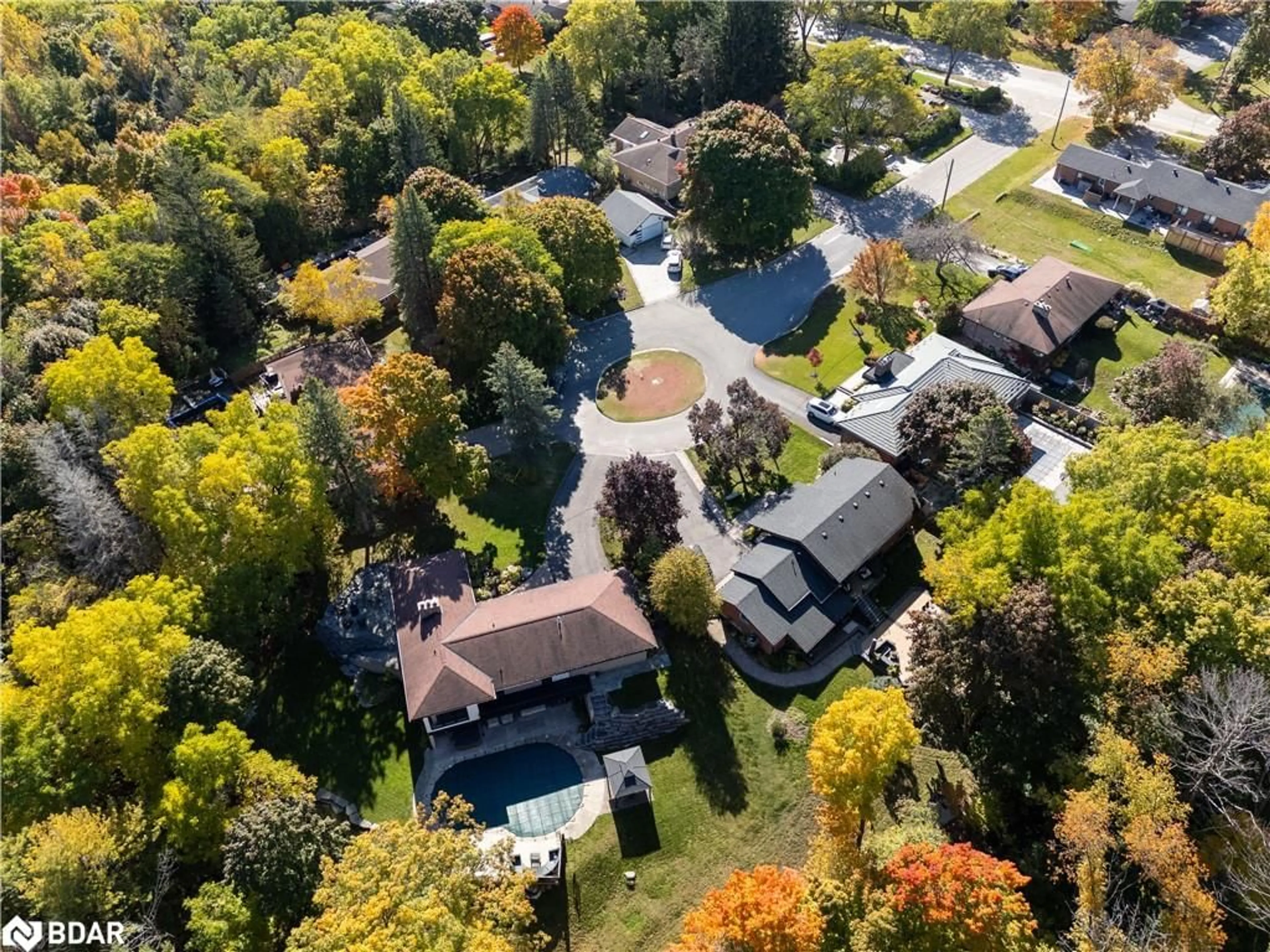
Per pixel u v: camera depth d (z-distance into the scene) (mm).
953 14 137750
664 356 95812
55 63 132250
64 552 65812
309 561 69750
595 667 64062
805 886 45062
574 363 95375
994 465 69250
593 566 73812
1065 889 50094
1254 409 76188
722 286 105562
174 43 144750
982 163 123188
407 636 63875
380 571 71750
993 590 52781
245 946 46000
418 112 118000
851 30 162750
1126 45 126125
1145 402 77500
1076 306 90500
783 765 60250
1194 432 68500
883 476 73438
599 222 96375
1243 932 45812
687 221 107750
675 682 64875
